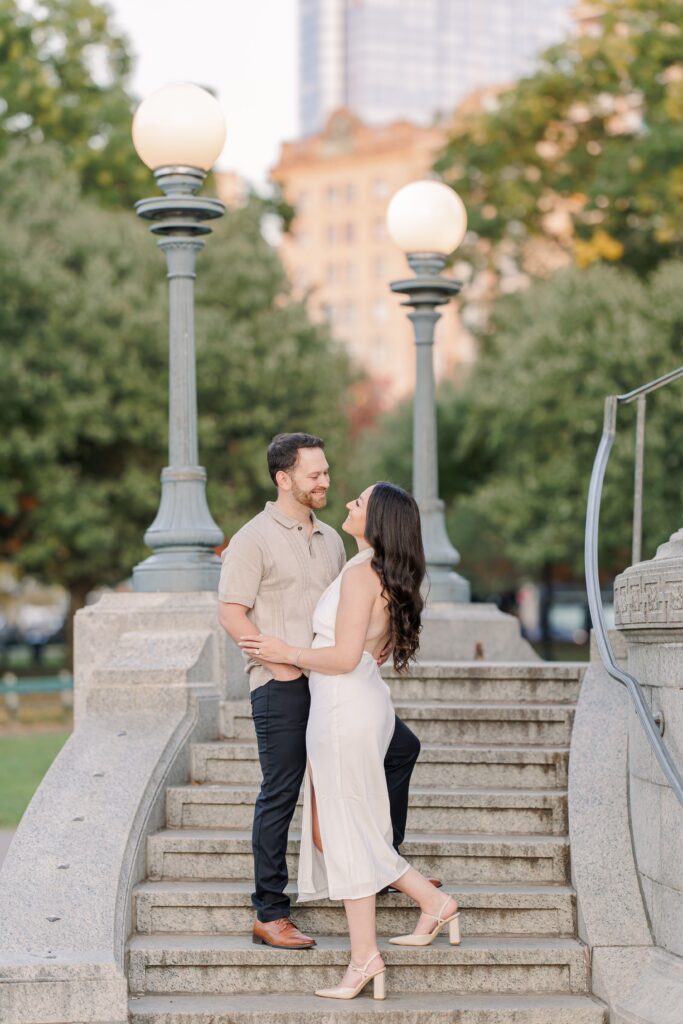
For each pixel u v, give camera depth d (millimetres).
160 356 27109
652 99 30672
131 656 7633
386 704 6035
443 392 38250
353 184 106500
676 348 26859
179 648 7695
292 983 6113
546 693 8234
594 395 27500
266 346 28625
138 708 7348
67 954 5832
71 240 27328
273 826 6152
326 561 6348
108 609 8133
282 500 6355
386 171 105125
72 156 31938
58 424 26438
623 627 6316
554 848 6672
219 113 8680
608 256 30734
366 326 106312
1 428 26359
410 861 6695
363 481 36594
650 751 6137
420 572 6031
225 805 6996
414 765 6648
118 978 5723
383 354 105625
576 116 33531
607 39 30734
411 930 6418
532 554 29672
